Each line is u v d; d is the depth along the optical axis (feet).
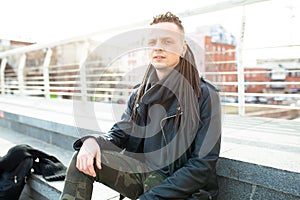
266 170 3.86
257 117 8.41
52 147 8.29
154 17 4.22
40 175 6.02
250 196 4.13
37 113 9.90
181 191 3.43
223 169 4.32
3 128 11.40
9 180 5.90
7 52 16.12
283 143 5.12
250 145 4.99
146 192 3.70
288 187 3.66
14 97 16.28
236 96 8.77
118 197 5.13
